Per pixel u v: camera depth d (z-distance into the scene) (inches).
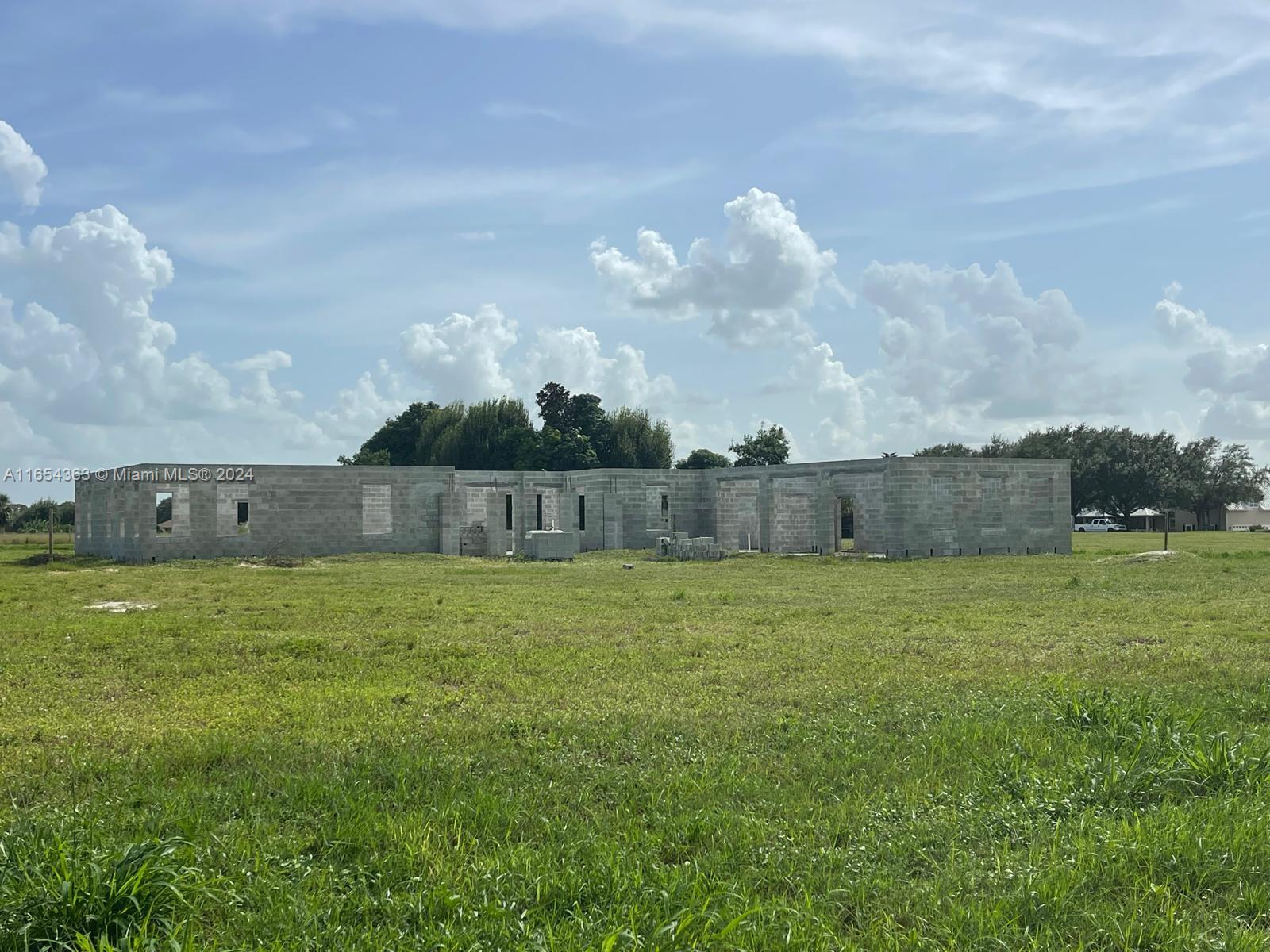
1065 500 1862.7
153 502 1680.6
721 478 2087.8
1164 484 3868.1
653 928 219.9
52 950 205.6
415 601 942.4
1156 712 400.5
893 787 331.6
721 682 525.7
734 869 262.1
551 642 667.4
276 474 1775.3
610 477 2084.2
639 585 1158.3
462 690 510.6
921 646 644.1
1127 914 232.8
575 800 319.0
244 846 268.7
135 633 699.4
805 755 370.6
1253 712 438.0
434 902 235.6
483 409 3169.3
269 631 725.3
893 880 254.1
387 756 366.9
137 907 216.2
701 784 331.9
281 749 380.8
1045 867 256.1
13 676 539.8
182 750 373.7
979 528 1800.0
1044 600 940.6
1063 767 340.5
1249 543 2413.9
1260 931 224.8
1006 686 502.0
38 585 1136.2
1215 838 268.5
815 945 218.4
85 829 268.5
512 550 2060.8
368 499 2070.6
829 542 1884.8
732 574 1370.6
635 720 432.5
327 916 229.8
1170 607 858.1
